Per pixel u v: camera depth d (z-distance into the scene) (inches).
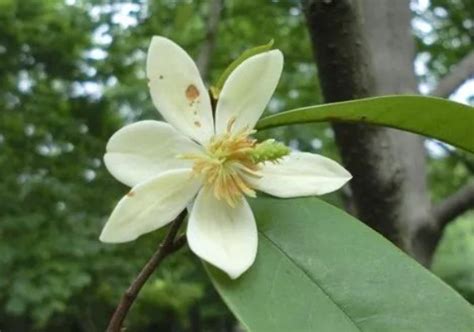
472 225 57.7
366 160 10.2
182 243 5.7
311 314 5.4
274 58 5.8
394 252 5.6
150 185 5.5
